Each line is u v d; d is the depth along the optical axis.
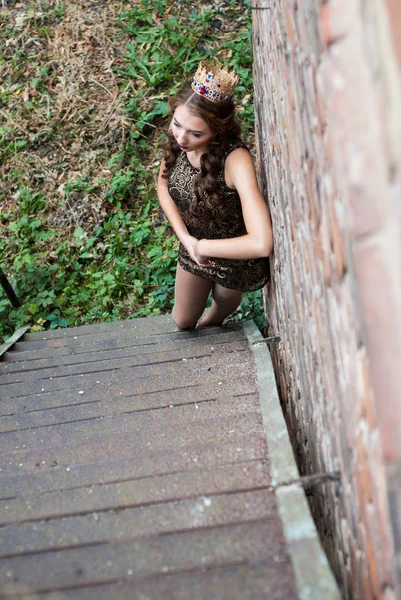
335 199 1.18
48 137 6.57
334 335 1.39
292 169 1.97
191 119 2.56
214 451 1.91
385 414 0.88
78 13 7.22
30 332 5.30
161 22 7.10
